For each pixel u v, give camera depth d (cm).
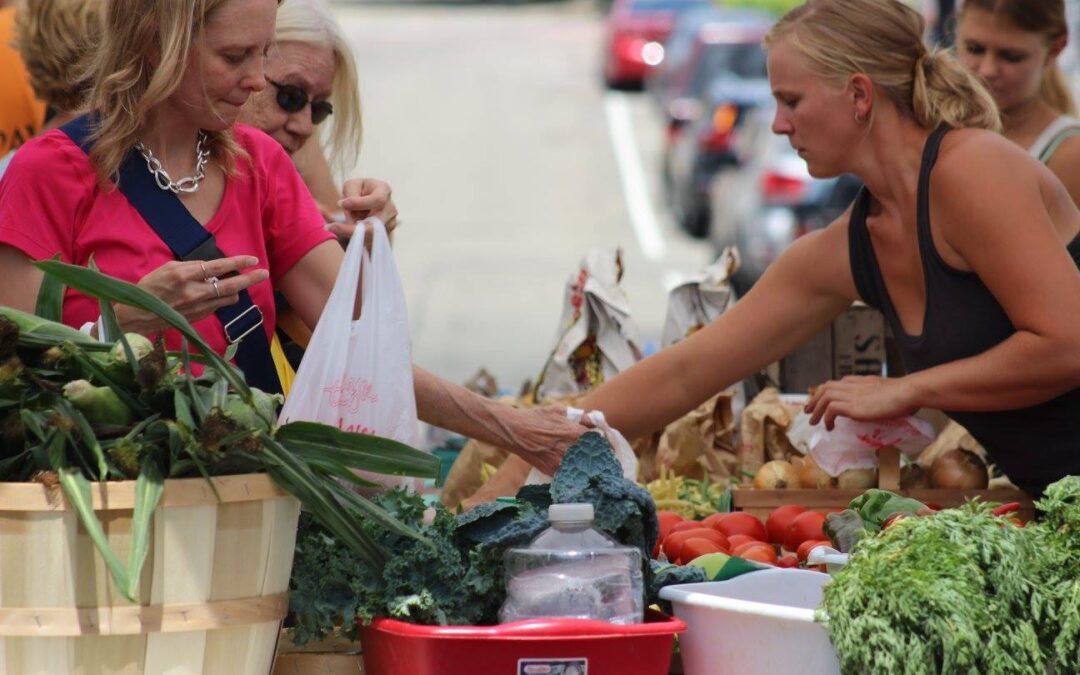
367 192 429
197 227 376
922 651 286
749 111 2480
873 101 443
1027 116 565
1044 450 449
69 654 276
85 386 279
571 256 2402
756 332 494
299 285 405
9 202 364
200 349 292
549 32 5819
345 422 363
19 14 471
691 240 2562
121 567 263
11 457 281
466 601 307
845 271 479
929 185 436
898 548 300
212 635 285
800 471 503
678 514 495
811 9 449
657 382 495
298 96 470
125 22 358
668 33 4169
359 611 305
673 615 326
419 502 320
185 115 368
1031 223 420
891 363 620
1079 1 811
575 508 304
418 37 5594
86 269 284
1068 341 414
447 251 2416
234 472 288
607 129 3684
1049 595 300
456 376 1518
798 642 301
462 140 3525
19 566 274
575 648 287
